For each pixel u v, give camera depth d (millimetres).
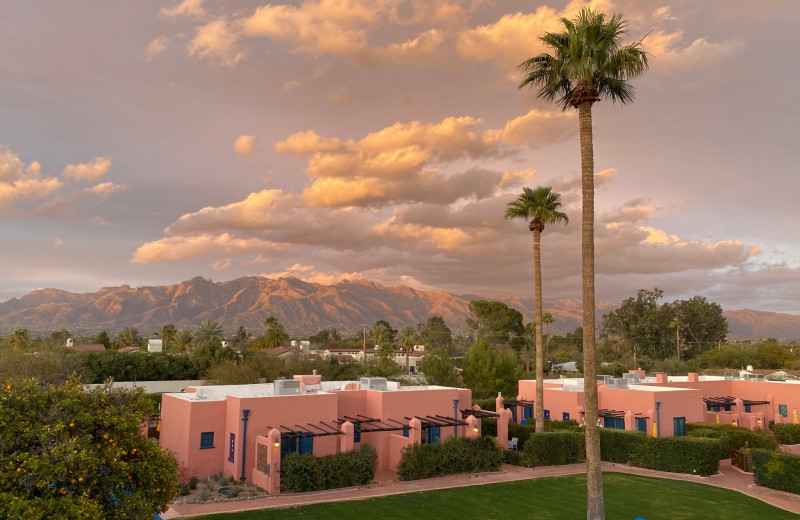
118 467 12367
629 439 31812
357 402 30766
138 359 56156
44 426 11938
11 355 46250
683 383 45500
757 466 26969
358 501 22922
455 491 25062
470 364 58031
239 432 25484
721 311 104500
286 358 66250
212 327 102750
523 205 38625
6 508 10477
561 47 19875
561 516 21391
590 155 19469
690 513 22016
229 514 20438
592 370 18828
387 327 135000
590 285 19156
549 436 31750
